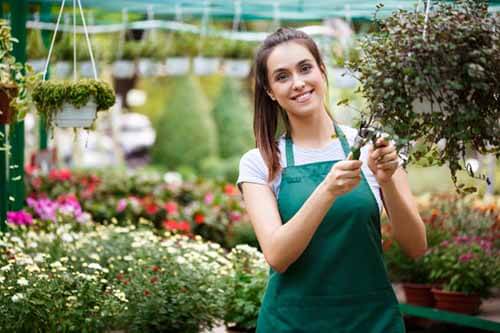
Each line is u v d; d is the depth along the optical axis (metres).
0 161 4.95
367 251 2.69
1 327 3.98
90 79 4.09
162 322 4.51
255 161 2.80
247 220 7.81
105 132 18.67
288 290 2.71
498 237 5.87
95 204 8.49
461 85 2.44
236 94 17.22
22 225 5.51
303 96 2.71
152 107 19.47
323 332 2.66
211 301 4.68
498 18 2.53
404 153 2.62
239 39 9.03
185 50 9.52
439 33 2.47
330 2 6.60
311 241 2.69
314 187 2.72
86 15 8.38
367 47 2.59
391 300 2.71
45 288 4.07
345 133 2.84
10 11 5.48
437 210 6.46
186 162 16.69
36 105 4.09
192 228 8.02
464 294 5.56
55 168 9.23
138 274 4.68
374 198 2.73
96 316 4.16
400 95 2.47
